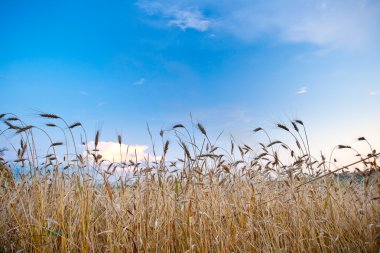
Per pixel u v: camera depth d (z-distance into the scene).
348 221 1.57
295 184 1.72
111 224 1.27
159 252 1.27
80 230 1.25
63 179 1.48
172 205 1.43
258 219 1.48
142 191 1.46
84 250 1.15
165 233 1.31
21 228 1.22
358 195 1.73
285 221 1.55
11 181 1.54
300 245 1.40
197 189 1.50
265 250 1.34
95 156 1.42
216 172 1.64
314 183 1.72
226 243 1.25
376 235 1.37
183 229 1.35
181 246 1.34
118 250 1.17
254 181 1.75
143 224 1.29
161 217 1.34
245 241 1.37
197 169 1.50
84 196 1.29
